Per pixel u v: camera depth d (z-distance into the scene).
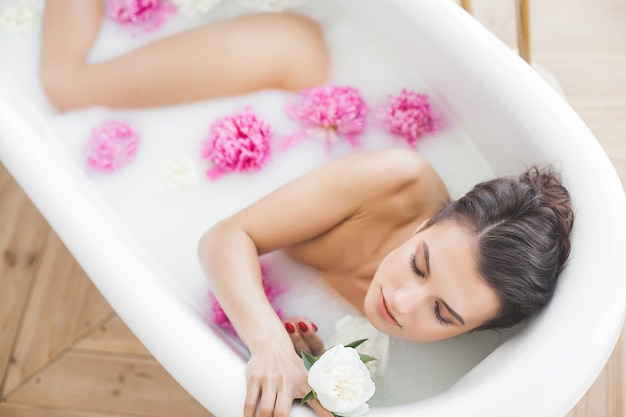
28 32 1.53
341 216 1.22
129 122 1.43
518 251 0.99
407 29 1.30
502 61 1.16
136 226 1.33
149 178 1.37
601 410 1.45
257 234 1.21
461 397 0.93
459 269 1.03
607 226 0.99
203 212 1.33
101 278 1.05
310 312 1.22
